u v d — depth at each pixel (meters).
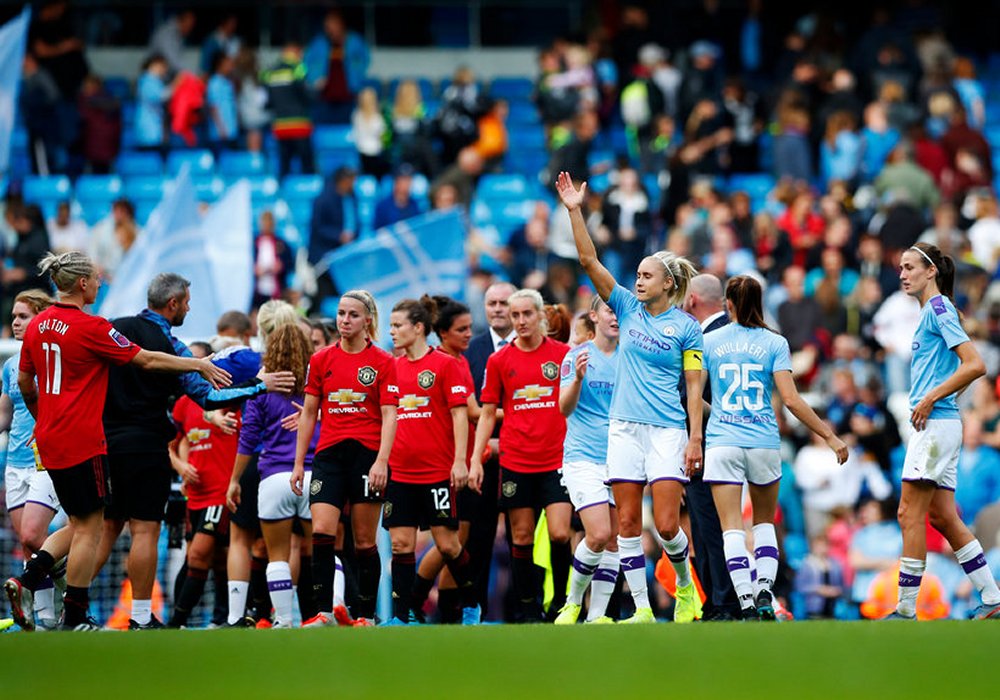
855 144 77.56
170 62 84.44
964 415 55.31
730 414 32.59
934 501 32.56
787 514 53.88
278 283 65.94
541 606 39.06
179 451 39.72
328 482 34.66
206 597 43.72
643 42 84.19
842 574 51.38
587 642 23.55
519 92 92.88
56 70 82.69
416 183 79.31
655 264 32.53
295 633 26.33
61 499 31.61
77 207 81.38
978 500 54.41
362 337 34.75
